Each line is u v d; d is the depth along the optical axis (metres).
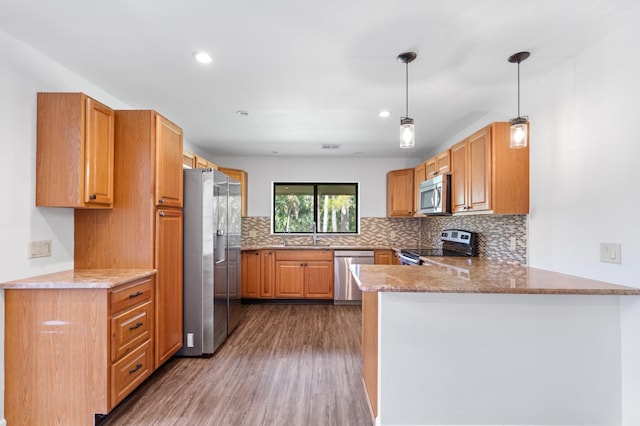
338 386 2.32
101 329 1.84
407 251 3.96
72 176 1.99
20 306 1.86
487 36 1.84
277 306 4.54
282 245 5.11
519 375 1.78
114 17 1.68
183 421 1.91
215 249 2.91
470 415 1.79
